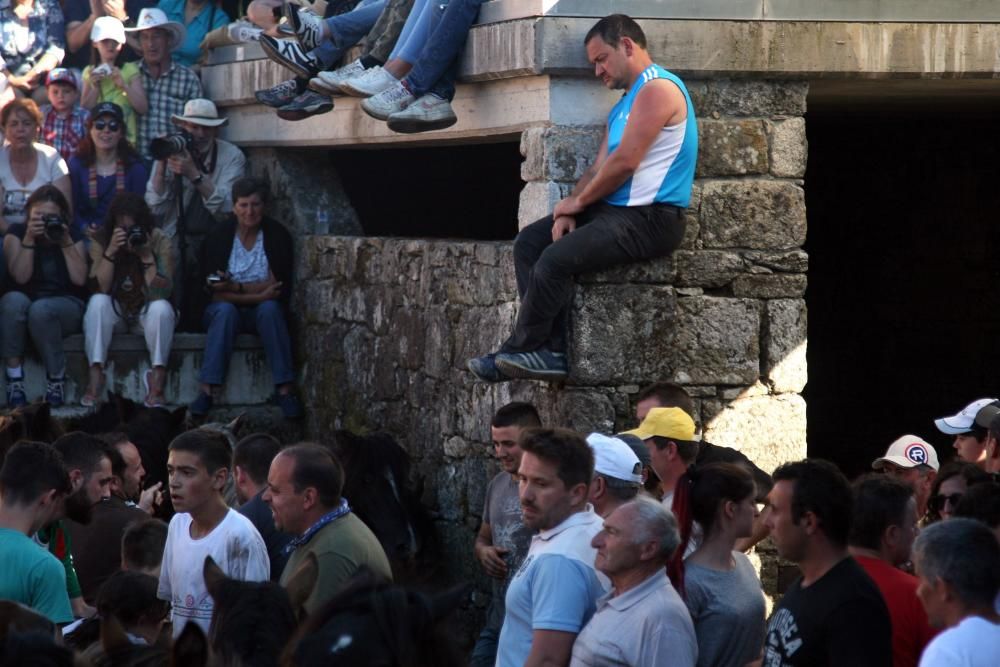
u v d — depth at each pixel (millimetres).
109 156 22859
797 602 8586
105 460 12680
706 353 14969
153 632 9914
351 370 20391
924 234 24047
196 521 11461
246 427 22125
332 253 21094
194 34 24812
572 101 14984
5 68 24453
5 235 21719
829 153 24469
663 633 8750
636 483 10445
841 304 24688
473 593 16719
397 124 15727
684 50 14773
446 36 15719
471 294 16953
